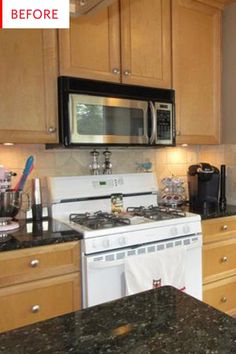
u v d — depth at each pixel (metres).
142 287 1.76
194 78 2.43
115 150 2.47
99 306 0.82
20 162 2.11
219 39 2.54
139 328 0.70
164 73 2.27
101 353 0.61
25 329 0.71
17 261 1.54
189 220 2.03
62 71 1.89
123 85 2.06
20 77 1.79
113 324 0.72
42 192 2.18
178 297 0.87
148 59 2.20
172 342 0.64
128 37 2.11
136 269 1.76
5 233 1.72
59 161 2.25
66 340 0.66
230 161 2.62
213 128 2.55
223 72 2.57
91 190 2.24
